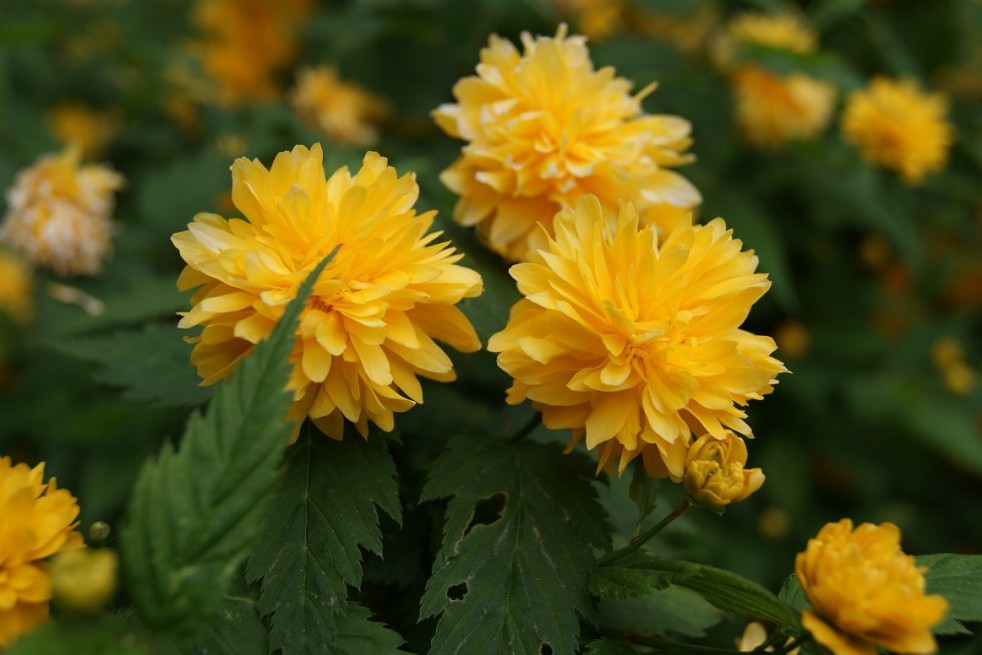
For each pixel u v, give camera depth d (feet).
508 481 0.97
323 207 0.94
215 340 0.93
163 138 1.95
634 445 0.94
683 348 0.95
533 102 1.08
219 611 0.92
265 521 0.93
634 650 0.94
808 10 2.02
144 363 1.06
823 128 2.02
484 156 1.07
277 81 2.13
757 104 1.78
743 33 1.79
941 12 2.12
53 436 1.44
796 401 1.96
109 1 2.14
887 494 1.96
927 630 0.89
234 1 2.06
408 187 0.95
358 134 1.65
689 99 1.83
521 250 1.08
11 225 1.35
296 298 0.89
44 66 2.21
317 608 0.91
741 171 1.92
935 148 1.77
